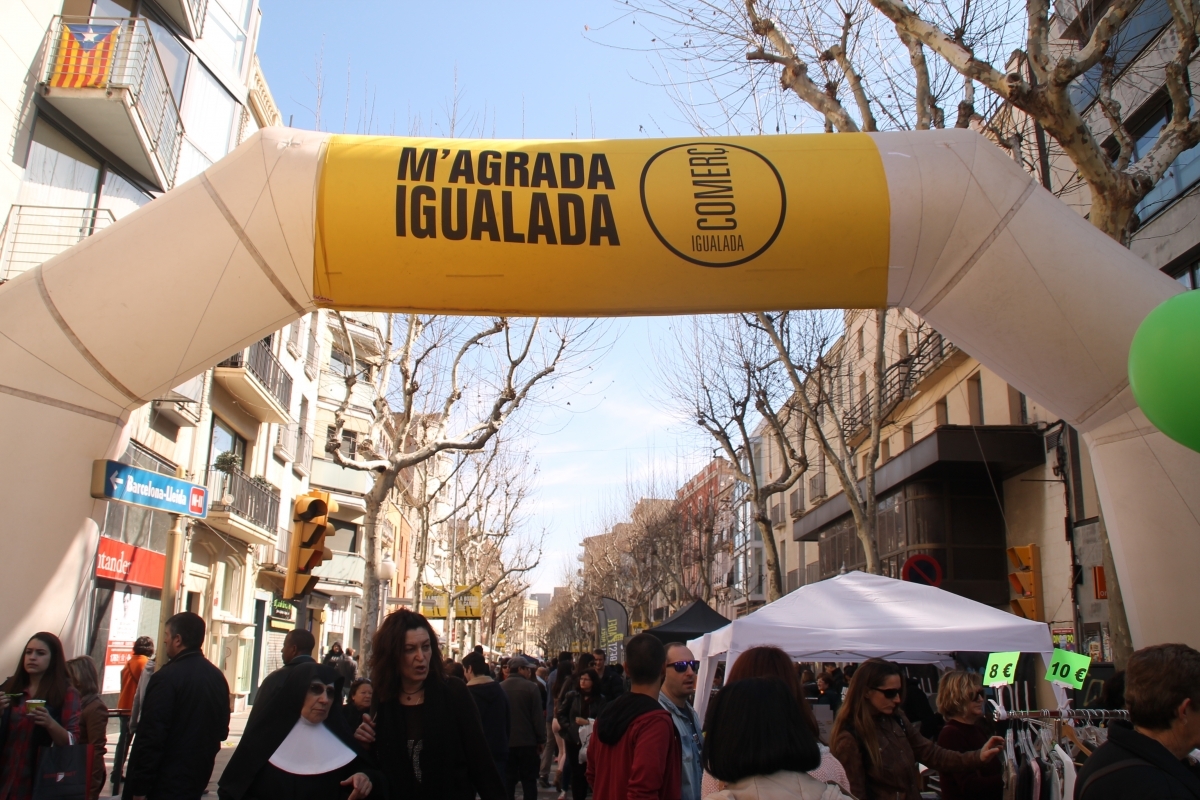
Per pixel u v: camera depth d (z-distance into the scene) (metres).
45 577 6.61
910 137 6.99
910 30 8.17
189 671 5.22
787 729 2.76
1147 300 6.67
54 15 13.59
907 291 6.98
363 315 34.03
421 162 6.72
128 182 15.66
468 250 6.66
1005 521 18.88
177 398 17.56
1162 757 2.96
